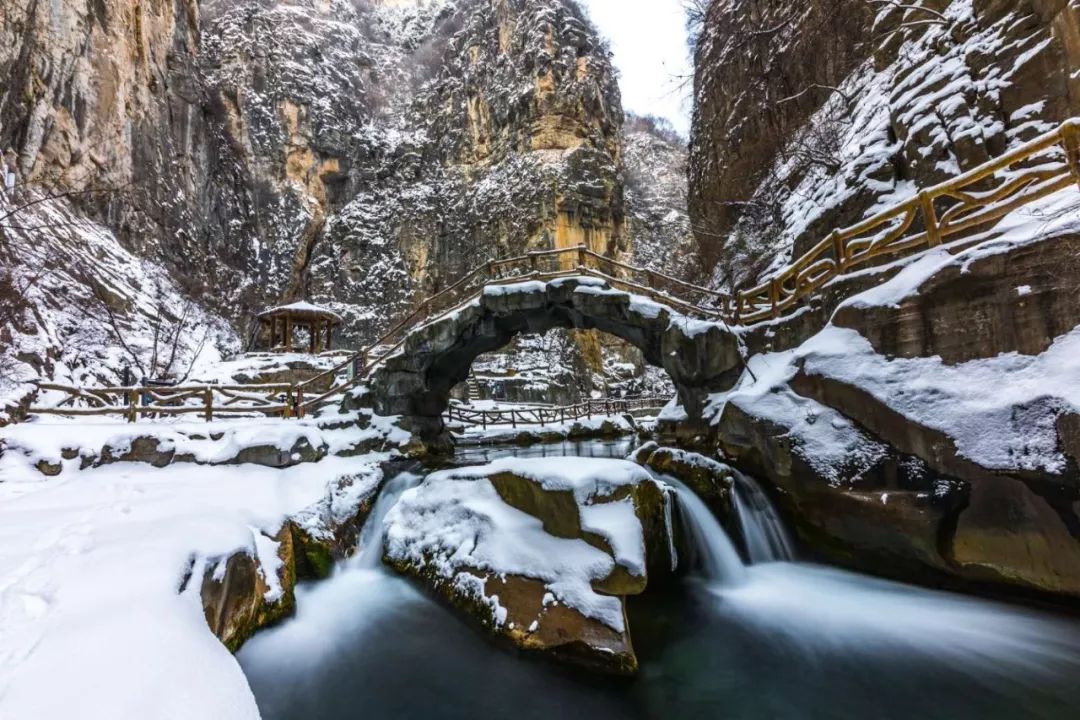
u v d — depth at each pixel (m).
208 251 30.73
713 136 23.39
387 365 13.55
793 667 5.11
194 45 35.38
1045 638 5.17
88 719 2.78
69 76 21.12
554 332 39.09
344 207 41.19
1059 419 5.04
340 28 47.66
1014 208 6.39
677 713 4.48
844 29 16.25
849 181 12.01
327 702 4.80
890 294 7.20
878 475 6.58
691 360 10.81
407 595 6.84
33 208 18.02
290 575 6.68
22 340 14.55
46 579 4.37
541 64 41.31
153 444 9.45
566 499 6.11
